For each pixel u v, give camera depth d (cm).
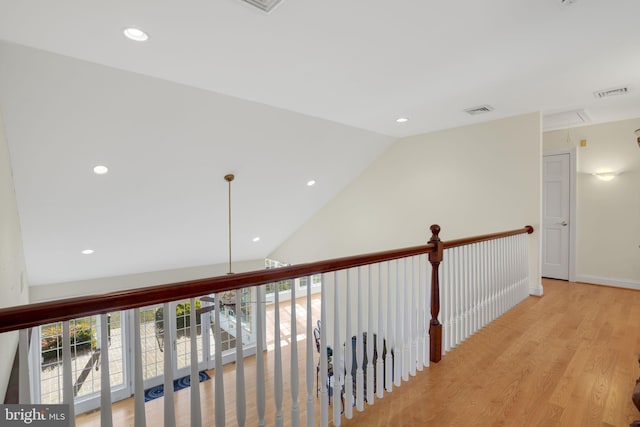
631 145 440
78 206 398
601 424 173
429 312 244
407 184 530
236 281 130
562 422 175
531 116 400
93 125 304
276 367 145
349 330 178
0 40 212
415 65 261
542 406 188
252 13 188
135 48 227
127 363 394
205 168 420
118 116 304
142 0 173
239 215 565
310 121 412
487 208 442
